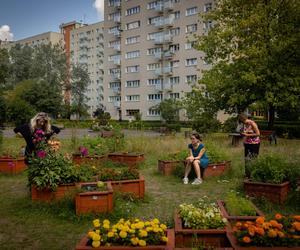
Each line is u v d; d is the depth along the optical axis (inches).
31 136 280.1
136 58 2442.2
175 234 153.2
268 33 859.4
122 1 2519.7
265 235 134.9
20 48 2938.0
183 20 2148.1
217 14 956.0
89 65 3565.5
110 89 2699.3
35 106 2133.4
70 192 245.8
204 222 160.2
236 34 886.4
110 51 2689.5
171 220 213.6
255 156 331.9
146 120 2363.4
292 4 842.2
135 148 562.9
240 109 946.7
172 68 2204.7
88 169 286.5
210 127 957.2
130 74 2482.8
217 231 152.1
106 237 137.3
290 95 814.5
